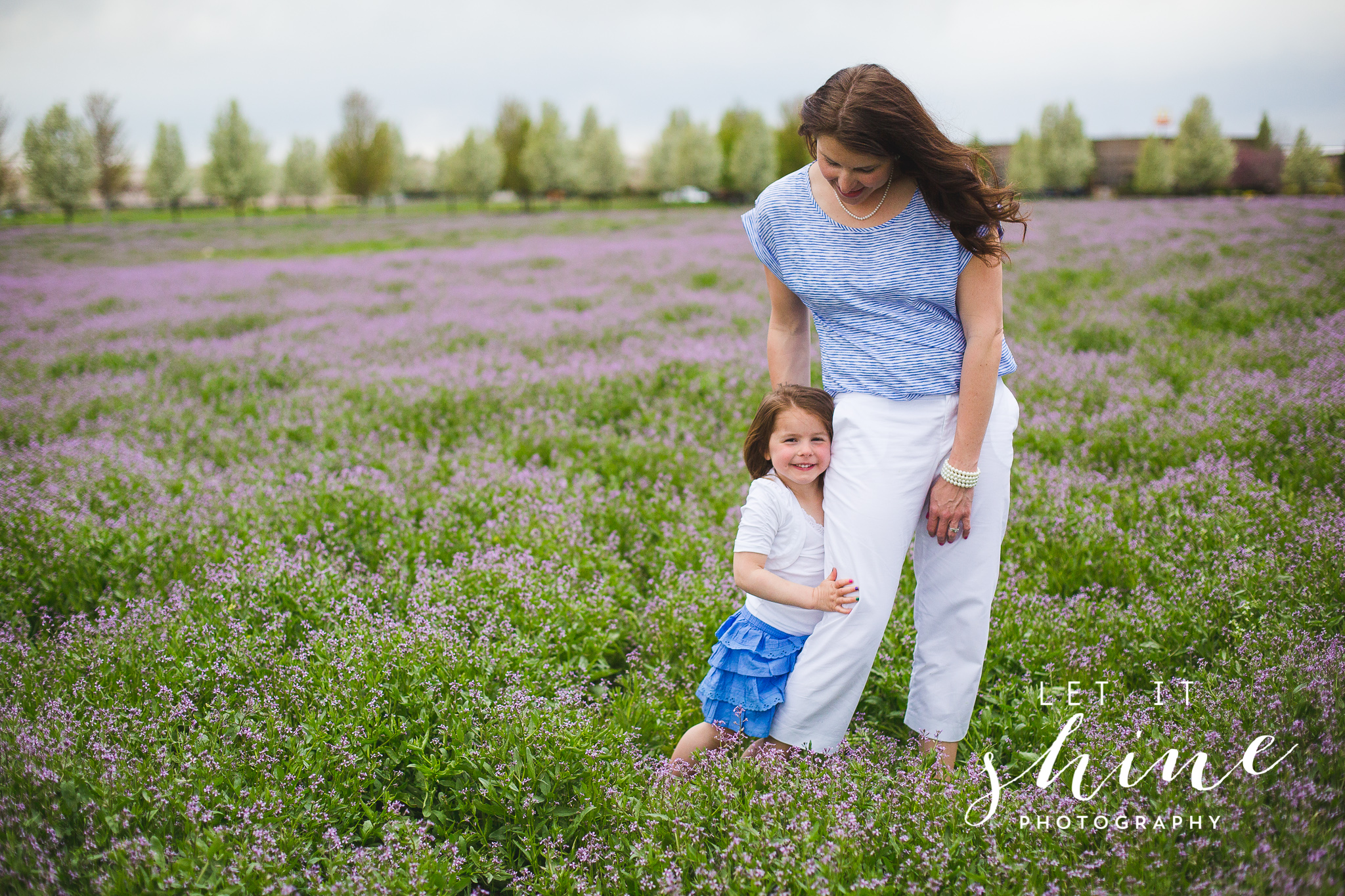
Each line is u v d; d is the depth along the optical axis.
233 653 3.43
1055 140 71.62
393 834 2.55
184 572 4.49
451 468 6.16
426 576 4.17
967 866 2.30
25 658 3.47
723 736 2.92
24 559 4.58
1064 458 5.73
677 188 80.25
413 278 18.89
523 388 8.12
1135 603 3.84
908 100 2.36
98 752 2.72
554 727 2.91
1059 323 10.27
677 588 4.14
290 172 71.94
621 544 5.02
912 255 2.61
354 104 69.56
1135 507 4.77
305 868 2.45
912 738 2.95
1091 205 38.72
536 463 6.35
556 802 2.73
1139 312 10.44
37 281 20.78
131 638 3.58
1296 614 3.39
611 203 78.81
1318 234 17.34
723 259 19.89
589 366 8.81
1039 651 3.55
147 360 10.84
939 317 2.69
